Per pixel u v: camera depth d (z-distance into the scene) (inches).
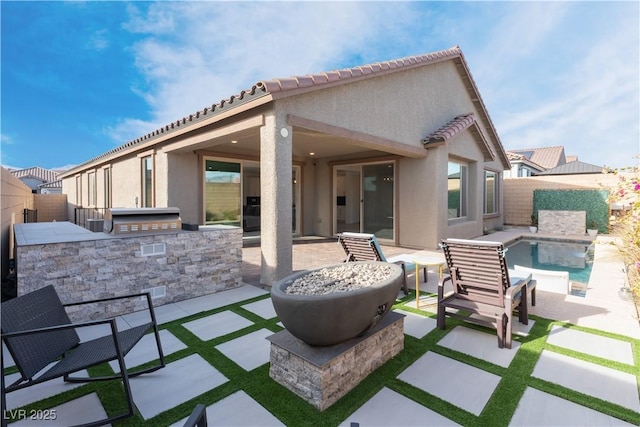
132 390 121.6
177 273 215.6
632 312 192.2
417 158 418.3
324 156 517.7
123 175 493.4
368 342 129.7
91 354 111.0
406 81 371.9
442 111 441.1
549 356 143.2
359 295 113.0
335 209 526.9
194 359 142.8
